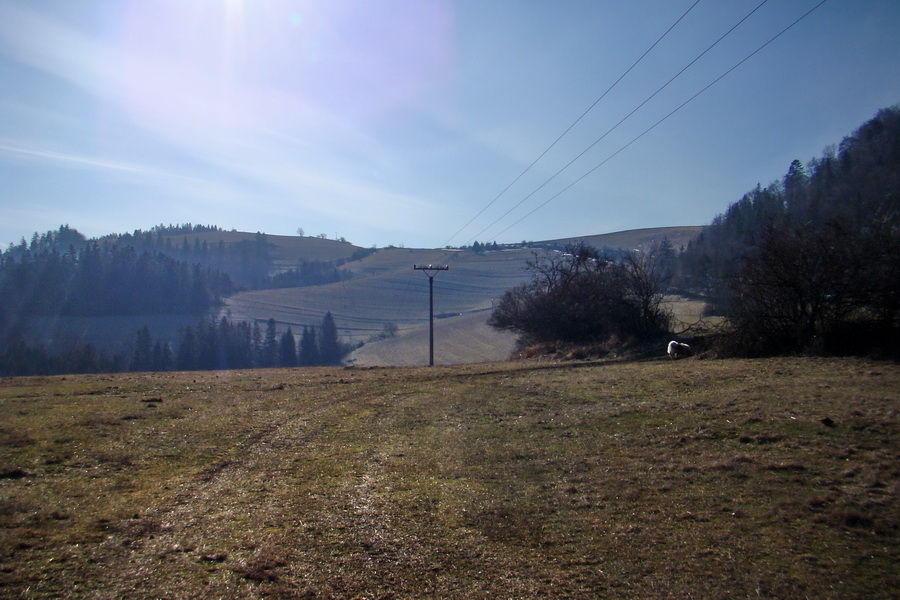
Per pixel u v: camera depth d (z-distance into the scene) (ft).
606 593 17.16
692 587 17.29
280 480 27.35
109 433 35.24
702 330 89.86
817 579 17.44
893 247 60.18
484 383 59.47
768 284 66.95
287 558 19.11
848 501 22.15
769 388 42.68
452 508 23.82
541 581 17.90
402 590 17.33
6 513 21.68
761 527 20.92
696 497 23.85
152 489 25.57
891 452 26.50
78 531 20.54
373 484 26.81
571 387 52.29
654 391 46.34
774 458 27.32
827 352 61.41
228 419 40.78
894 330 59.57
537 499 24.64
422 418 41.81
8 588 16.35
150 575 17.61
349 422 40.50
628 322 99.14
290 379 65.57
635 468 27.84
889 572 17.62
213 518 22.36
